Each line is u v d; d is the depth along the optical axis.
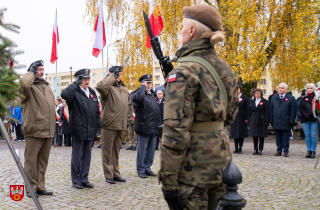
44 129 4.41
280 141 8.44
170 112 1.59
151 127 5.77
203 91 1.64
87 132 4.93
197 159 1.67
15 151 2.67
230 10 11.81
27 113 4.38
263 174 5.80
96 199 4.29
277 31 12.63
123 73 14.34
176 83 1.61
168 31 12.91
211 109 1.65
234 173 1.50
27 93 4.28
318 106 7.04
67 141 11.61
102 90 5.18
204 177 1.67
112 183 5.27
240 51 11.88
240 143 9.00
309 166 6.64
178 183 1.70
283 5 12.45
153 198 4.33
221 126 1.78
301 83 14.05
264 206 3.90
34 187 4.39
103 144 5.37
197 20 1.77
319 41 12.05
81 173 5.04
